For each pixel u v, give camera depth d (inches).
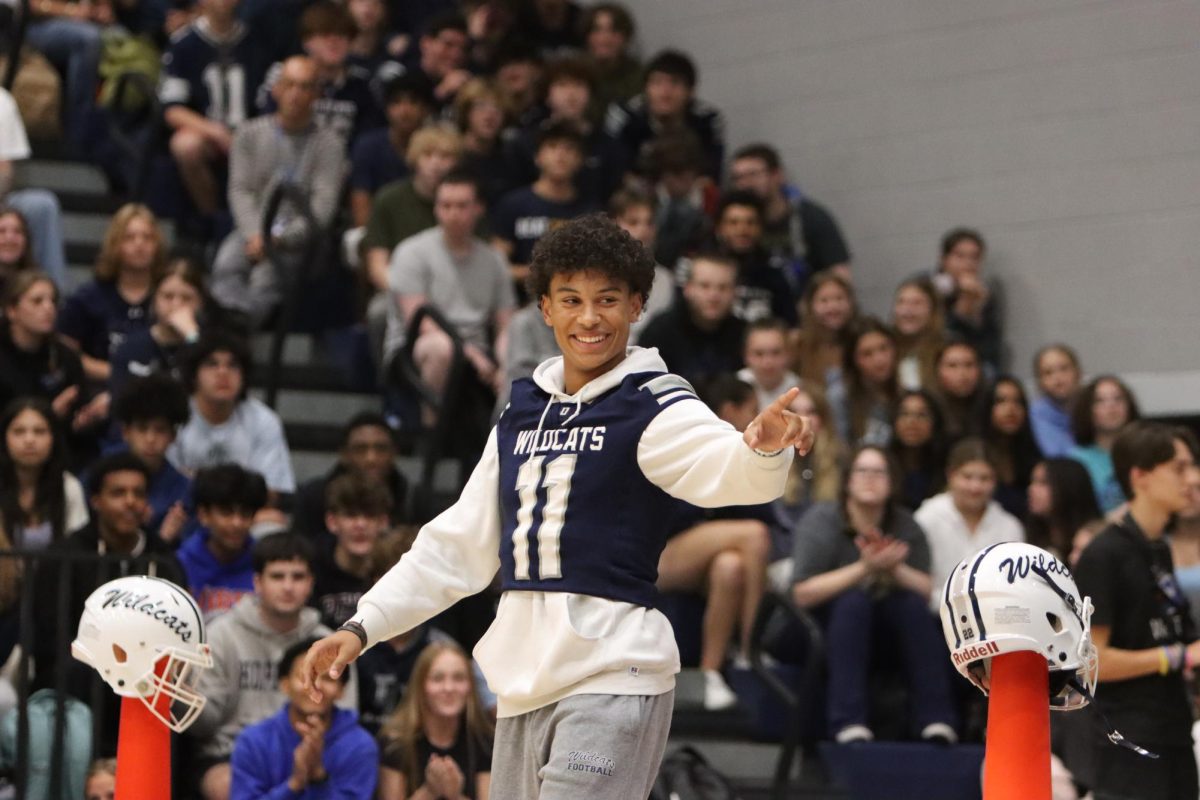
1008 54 927.7
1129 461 528.1
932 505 703.1
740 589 645.9
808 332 807.7
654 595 298.4
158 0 1008.2
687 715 659.4
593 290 298.7
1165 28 874.8
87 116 920.3
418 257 789.9
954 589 304.3
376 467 689.0
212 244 902.4
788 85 1017.5
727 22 1047.0
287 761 538.3
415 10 1079.6
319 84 933.8
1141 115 882.1
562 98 946.1
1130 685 522.3
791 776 660.1
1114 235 888.9
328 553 634.8
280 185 801.6
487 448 314.7
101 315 759.1
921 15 960.3
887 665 676.7
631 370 303.3
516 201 879.1
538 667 292.5
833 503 681.6
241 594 613.3
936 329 822.5
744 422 657.6
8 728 542.3
